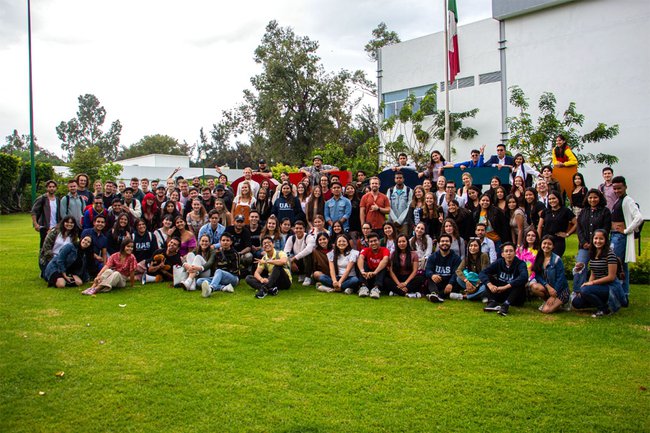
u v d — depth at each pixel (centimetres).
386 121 2252
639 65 1697
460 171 1038
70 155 8800
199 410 393
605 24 1756
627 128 1728
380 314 672
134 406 399
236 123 3766
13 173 2952
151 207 966
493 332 588
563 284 690
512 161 1110
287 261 832
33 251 1311
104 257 895
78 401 407
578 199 930
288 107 3600
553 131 1609
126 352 516
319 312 682
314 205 955
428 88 2295
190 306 712
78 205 973
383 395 418
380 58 2484
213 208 1035
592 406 397
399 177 969
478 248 760
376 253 812
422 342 550
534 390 426
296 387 434
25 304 718
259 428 365
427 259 795
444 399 411
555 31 1873
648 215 1694
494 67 2047
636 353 515
